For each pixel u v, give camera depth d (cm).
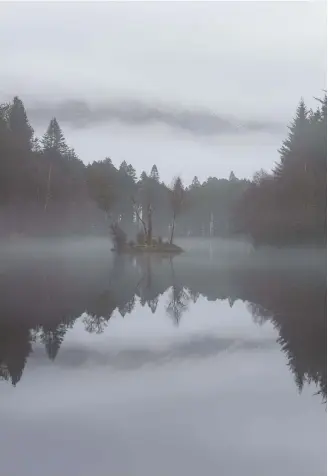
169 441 9406
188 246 12762
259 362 10244
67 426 9462
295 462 9344
